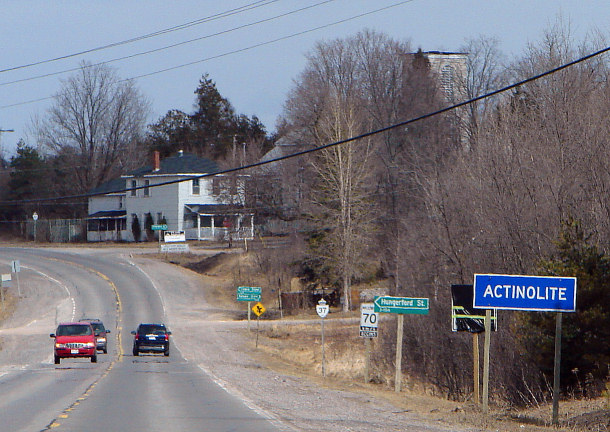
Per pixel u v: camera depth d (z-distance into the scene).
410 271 57.59
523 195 47.62
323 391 37.41
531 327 32.94
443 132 101.44
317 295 112.06
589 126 50.03
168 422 23.45
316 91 111.56
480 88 109.81
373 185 99.56
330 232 102.19
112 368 50.56
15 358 65.56
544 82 65.31
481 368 44.44
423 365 51.81
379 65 116.50
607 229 40.50
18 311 104.94
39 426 22.16
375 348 63.28
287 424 23.59
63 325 57.31
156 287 119.50
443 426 24.33
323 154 102.19
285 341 81.50
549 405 30.59
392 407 30.81
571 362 31.53
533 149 50.09
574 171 46.22
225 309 108.44
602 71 67.81
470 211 52.06
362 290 106.50
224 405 28.69
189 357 66.00
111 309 104.88
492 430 23.22
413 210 86.50
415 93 108.94
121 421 23.53
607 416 24.47
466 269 50.00
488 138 56.97
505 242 47.62
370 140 102.12
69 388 35.19
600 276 30.89
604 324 30.34
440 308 50.84
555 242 34.38
